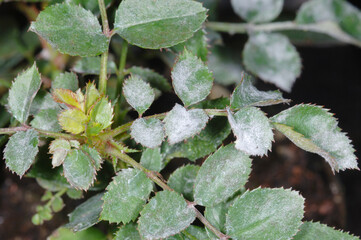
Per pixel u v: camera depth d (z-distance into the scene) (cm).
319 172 68
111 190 47
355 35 61
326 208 65
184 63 47
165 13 49
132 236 48
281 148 69
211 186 47
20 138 47
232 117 47
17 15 63
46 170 51
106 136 48
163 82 54
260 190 47
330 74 82
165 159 51
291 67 60
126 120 54
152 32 49
